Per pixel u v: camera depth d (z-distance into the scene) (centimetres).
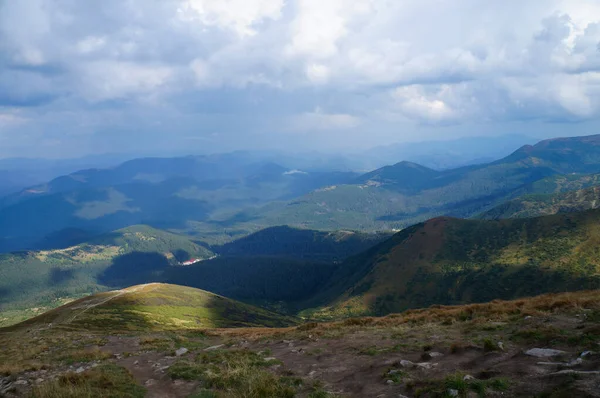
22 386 1998
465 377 1310
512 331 2058
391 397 1334
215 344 3484
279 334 3475
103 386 1789
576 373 1171
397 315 3684
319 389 1545
